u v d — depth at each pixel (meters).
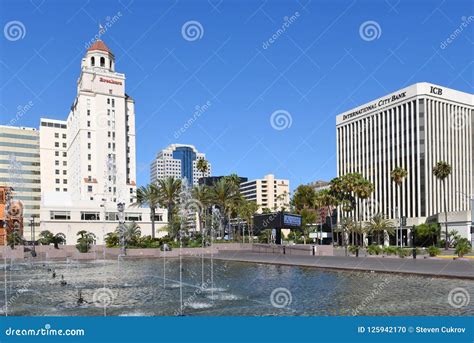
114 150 117.06
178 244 68.81
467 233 81.56
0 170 124.56
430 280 27.33
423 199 106.69
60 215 91.19
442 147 110.06
